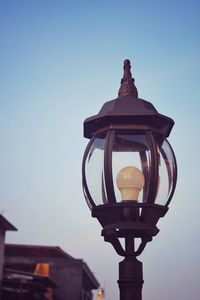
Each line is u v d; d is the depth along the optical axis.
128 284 2.45
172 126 2.72
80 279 24.62
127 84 2.85
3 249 20.20
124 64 2.93
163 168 2.61
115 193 2.50
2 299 18.33
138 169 2.54
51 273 24.66
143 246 2.52
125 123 2.58
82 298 25.14
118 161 2.54
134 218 2.49
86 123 2.70
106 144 2.53
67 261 24.91
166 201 2.58
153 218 2.49
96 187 2.59
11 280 18.33
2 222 19.58
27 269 24.62
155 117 2.56
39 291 18.72
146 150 2.57
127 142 2.57
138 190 2.53
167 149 2.68
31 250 24.70
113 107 2.67
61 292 24.52
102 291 28.02
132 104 2.68
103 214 2.52
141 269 2.50
